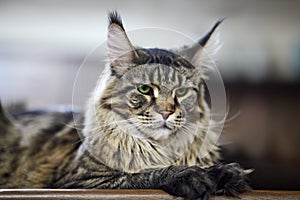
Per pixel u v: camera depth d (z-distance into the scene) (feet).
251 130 5.22
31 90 6.13
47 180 3.13
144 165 2.68
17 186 3.19
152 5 5.93
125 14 6.05
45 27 6.53
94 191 2.30
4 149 3.33
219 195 2.37
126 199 2.29
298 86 6.33
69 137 3.24
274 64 6.67
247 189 2.40
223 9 6.09
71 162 3.03
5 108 3.93
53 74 6.44
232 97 5.99
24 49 6.70
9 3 5.86
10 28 6.53
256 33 6.71
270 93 6.17
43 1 5.78
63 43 6.89
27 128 3.47
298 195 2.36
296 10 6.22
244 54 6.97
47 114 3.68
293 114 5.63
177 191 2.35
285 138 5.02
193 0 5.83
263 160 4.40
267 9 6.13
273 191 2.38
